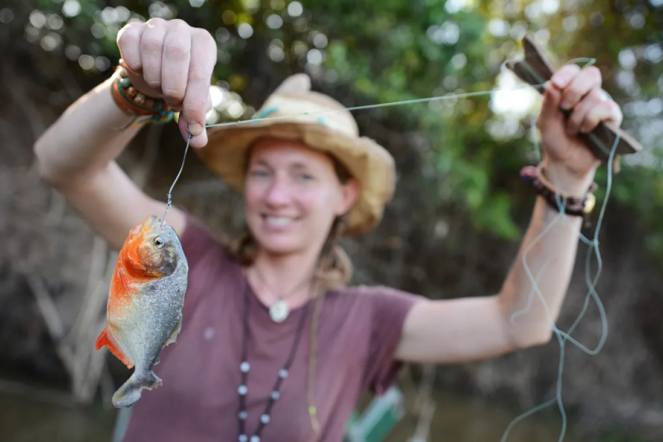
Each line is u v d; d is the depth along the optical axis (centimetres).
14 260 667
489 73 863
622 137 177
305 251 223
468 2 738
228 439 198
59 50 642
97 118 170
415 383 1019
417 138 726
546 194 201
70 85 666
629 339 1040
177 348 206
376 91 678
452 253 869
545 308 209
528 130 898
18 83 647
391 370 236
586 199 201
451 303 230
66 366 718
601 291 1025
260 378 206
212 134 238
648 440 985
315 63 709
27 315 724
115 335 134
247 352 208
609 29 762
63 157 181
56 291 695
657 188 927
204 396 200
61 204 686
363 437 422
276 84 725
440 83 726
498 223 823
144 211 212
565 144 191
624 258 1023
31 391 700
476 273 905
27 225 668
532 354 1044
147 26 142
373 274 812
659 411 1012
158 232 134
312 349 214
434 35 692
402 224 794
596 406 1010
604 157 189
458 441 834
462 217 848
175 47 136
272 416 202
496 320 219
